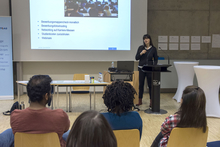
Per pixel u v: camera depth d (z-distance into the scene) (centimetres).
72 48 561
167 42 633
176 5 627
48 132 134
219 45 642
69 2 552
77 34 559
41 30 550
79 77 473
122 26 566
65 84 363
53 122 134
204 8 631
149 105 461
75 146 59
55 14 550
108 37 566
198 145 139
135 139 138
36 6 544
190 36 635
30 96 137
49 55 556
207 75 353
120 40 568
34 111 133
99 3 559
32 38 548
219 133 291
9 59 525
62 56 560
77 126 60
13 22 541
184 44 636
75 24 557
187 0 627
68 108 433
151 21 629
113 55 570
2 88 525
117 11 562
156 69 384
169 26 631
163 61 600
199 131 135
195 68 368
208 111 367
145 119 355
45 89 139
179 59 629
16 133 126
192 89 136
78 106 451
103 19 561
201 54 641
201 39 637
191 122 132
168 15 629
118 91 135
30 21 545
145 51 405
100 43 566
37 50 552
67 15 553
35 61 577
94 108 414
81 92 431
